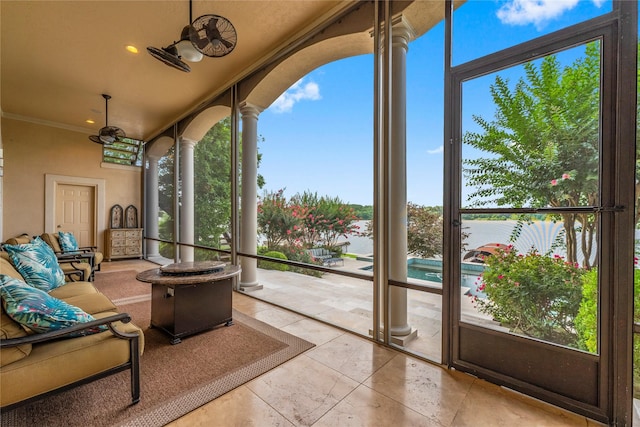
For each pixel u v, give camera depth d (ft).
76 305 7.41
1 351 4.31
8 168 19.39
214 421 5.09
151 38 10.92
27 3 9.04
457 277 6.96
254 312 11.01
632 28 4.89
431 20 8.20
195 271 8.91
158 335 8.74
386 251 8.29
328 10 9.55
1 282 4.76
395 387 6.17
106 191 23.53
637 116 4.89
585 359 5.33
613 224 5.07
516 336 6.12
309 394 5.89
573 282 5.55
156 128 22.35
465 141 6.92
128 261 23.21
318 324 9.78
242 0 9.06
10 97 16.42
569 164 5.57
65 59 12.36
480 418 5.24
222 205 19.98
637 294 4.97
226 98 15.02
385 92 8.31
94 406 5.40
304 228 15.44
